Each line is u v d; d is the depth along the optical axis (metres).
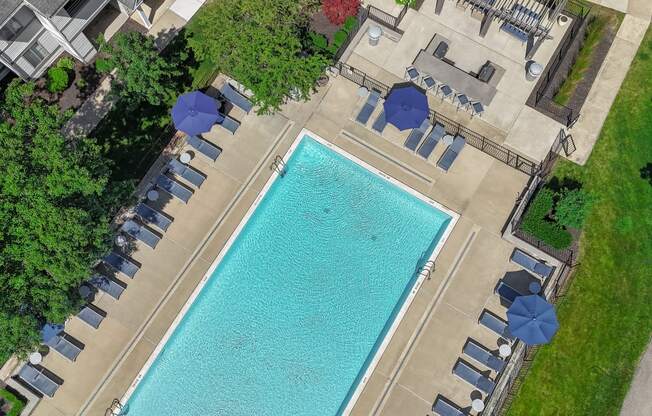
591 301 32.28
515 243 32.44
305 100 33.41
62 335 31.33
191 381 31.25
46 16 30.27
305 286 32.59
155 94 32.94
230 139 34.47
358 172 34.41
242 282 32.72
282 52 31.38
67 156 26.53
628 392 31.20
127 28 37.22
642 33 36.16
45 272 26.91
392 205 33.84
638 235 32.97
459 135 34.22
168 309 31.91
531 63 35.50
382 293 32.44
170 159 34.19
